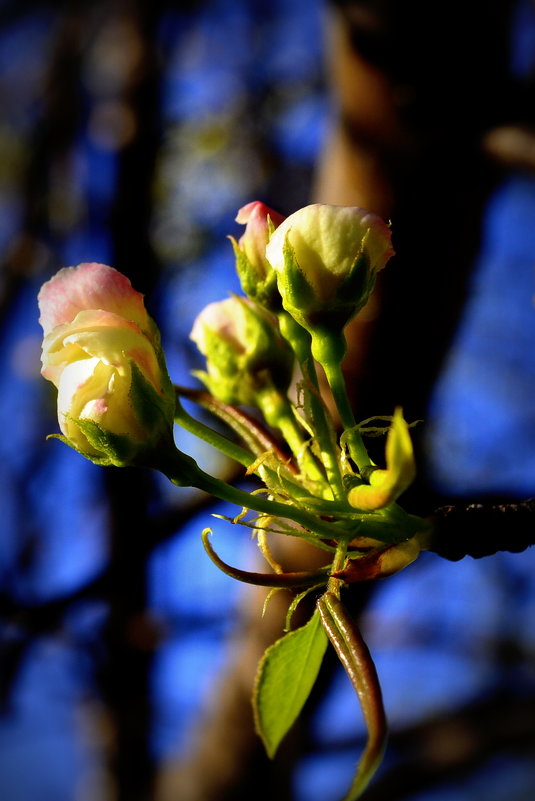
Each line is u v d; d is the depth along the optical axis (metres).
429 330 0.30
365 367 0.29
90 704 0.41
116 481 0.32
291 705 0.19
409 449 0.17
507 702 0.43
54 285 0.19
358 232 0.19
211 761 0.38
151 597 0.35
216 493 0.18
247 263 0.20
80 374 0.18
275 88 0.54
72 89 0.48
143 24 0.45
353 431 0.19
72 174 0.48
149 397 0.18
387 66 0.29
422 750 0.42
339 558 0.18
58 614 0.30
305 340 0.20
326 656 0.31
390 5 0.28
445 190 0.29
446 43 0.28
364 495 0.17
